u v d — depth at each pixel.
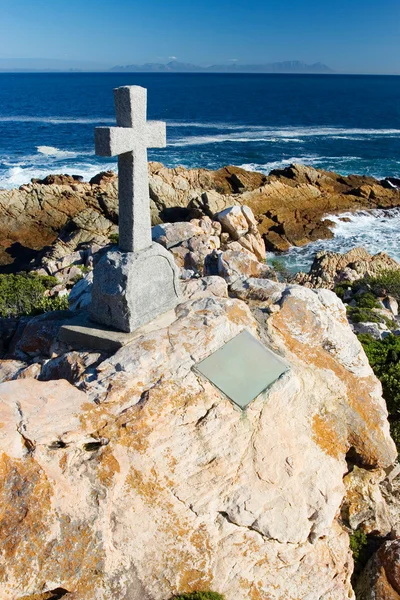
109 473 8.40
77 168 71.75
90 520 7.93
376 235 46.28
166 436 9.12
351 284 31.19
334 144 93.06
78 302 14.10
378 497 11.29
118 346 10.80
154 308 11.60
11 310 19.52
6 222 48.12
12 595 7.25
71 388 9.62
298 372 11.27
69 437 8.59
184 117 131.75
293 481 9.73
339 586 9.23
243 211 30.70
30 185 50.25
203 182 56.44
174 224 22.66
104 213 49.19
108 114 135.88
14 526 7.59
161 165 56.84
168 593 8.01
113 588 7.75
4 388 9.42
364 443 11.08
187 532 8.48
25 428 8.59
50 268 32.19
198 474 9.02
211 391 10.00
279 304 12.78
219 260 19.91
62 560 7.60
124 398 9.45
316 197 53.66
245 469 9.45
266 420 10.14
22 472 8.02
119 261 10.91
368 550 10.72
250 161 78.81
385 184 60.41
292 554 9.19
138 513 8.32
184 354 10.50
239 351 10.95
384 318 24.53
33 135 99.06
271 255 42.38
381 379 14.67
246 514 9.03
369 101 186.38
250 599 8.47
